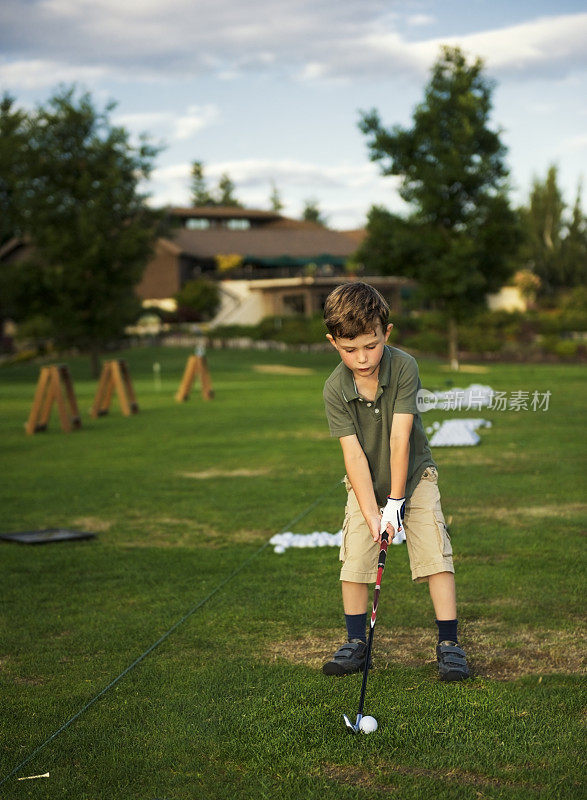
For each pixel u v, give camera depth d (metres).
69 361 45.47
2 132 37.81
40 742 3.42
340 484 9.54
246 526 7.56
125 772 3.15
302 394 22.94
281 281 54.47
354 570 4.11
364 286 3.74
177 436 14.75
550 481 9.11
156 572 6.05
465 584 5.43
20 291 37.62
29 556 6.64
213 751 3.29
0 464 12.14
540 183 70.00
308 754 3.24
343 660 3.99
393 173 35.22
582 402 17.78
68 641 4.64
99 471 11.17
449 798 2.90
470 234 35.25
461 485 8.99
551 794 2.91
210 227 71.81
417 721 3.47
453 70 35.22
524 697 3.68
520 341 51.72
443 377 26.48
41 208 37.53
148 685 3.96
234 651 4.39
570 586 5.34
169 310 54.94
